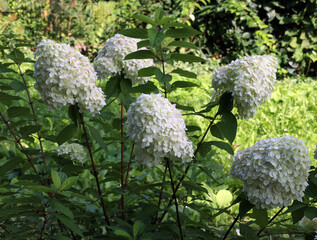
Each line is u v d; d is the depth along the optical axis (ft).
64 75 3.18
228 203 5.82
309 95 13.05
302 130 9.63
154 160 3.17
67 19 19.43
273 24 18.38
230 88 3.49
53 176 2.75
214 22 18.33
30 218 4.17
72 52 3.29
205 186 6.01
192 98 12.42
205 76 15.62
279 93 12.35
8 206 4.63
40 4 19.56
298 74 18.17
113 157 7.59
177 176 6.84
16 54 4.41
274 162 2.92
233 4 17.40
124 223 3.74
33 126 4.06
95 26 18.49
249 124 9.98
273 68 3.47
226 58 18.49
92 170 4.10
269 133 9.69
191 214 5.48
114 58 4.44
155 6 17.98
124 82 4.56
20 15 19.95
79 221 5.16
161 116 2.99
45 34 19.52
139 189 3.69
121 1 18.35
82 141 4.85
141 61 4.47
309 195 3.25
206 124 9.87
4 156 7.31
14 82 4.04
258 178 3.04
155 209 3.69
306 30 17.39
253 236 3.33
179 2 17.53
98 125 8.71
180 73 3.95
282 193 3.01
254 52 17.79
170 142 3.05
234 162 3.28
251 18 17.30
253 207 3.30
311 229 3.81
